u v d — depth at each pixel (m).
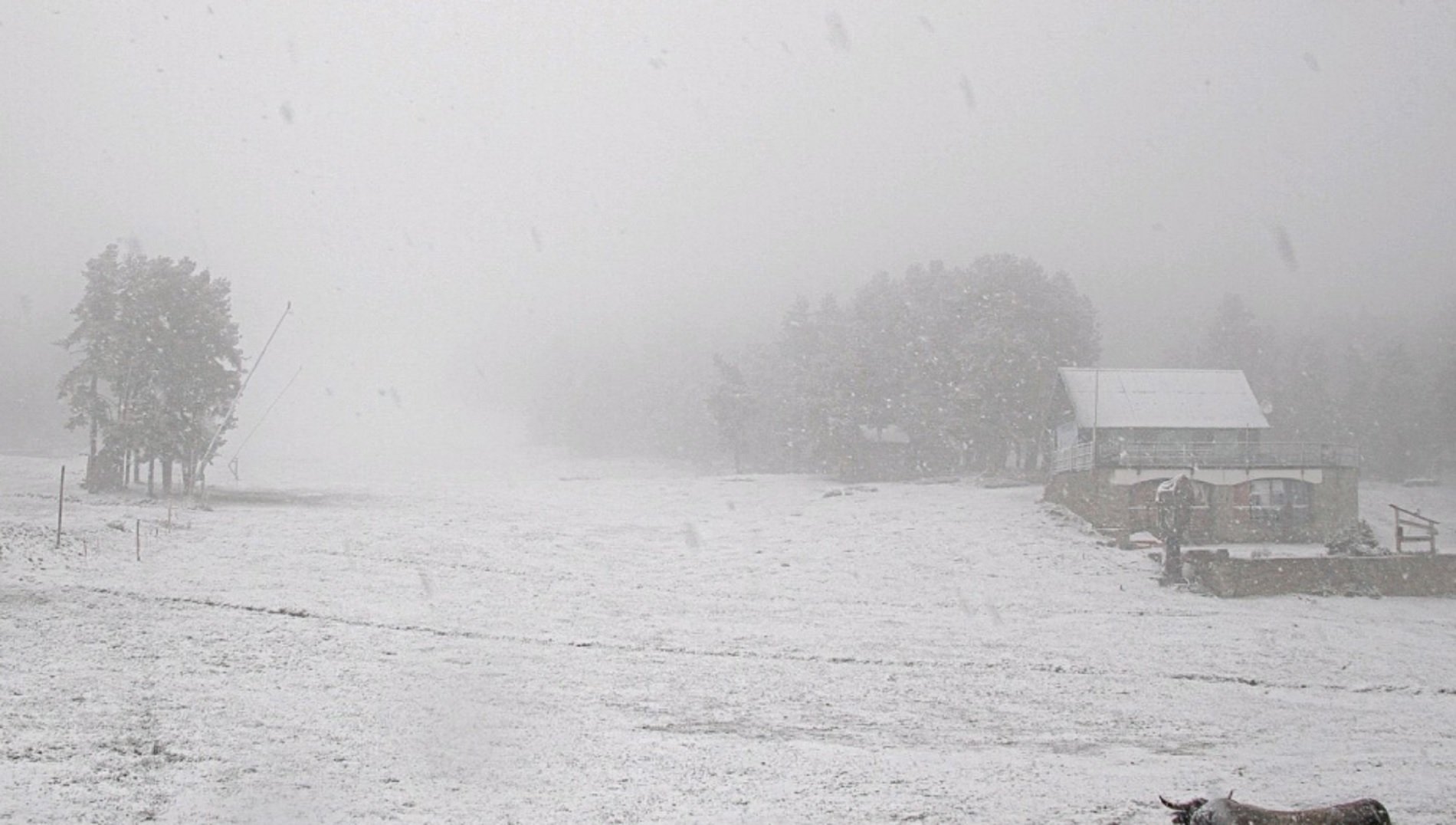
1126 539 50.69
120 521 42.44
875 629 33.38
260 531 46.16
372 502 65.75
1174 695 25.55
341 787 14.53
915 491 72.31
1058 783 16.42
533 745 17.70
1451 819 14.95
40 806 12.59
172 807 13.05
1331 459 54.72
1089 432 61.09
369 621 29.09
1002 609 37.94
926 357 87.56
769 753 18.00
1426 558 42.75
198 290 62.81
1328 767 18.41
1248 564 41.66
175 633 24.67
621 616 33.72
